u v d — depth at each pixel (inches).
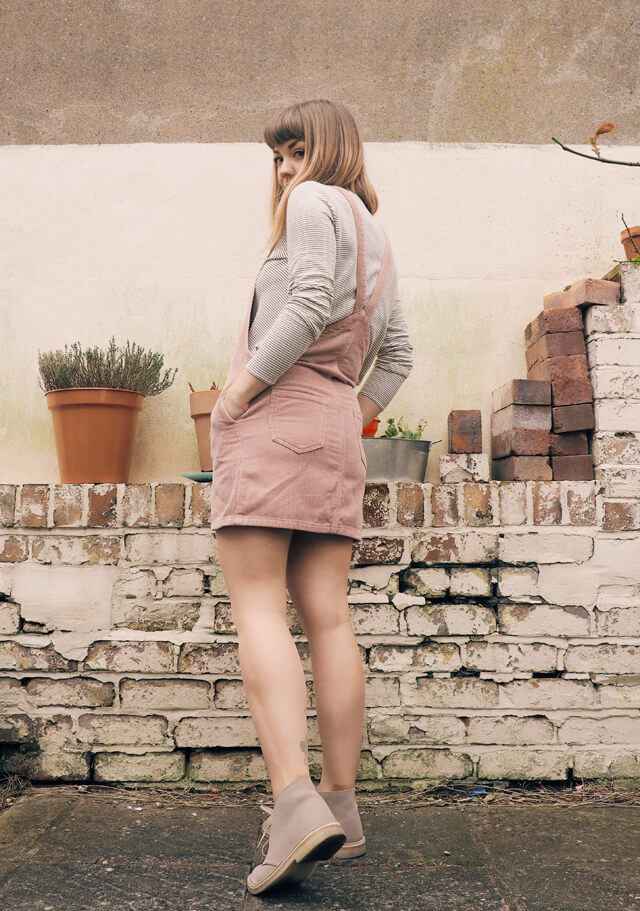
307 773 59.7
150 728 88.1
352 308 67.6
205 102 110.8
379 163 109.1
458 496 89.9
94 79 111.2
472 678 88.2
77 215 108.7
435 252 107.7
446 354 106.1
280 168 74.1
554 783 87.6
